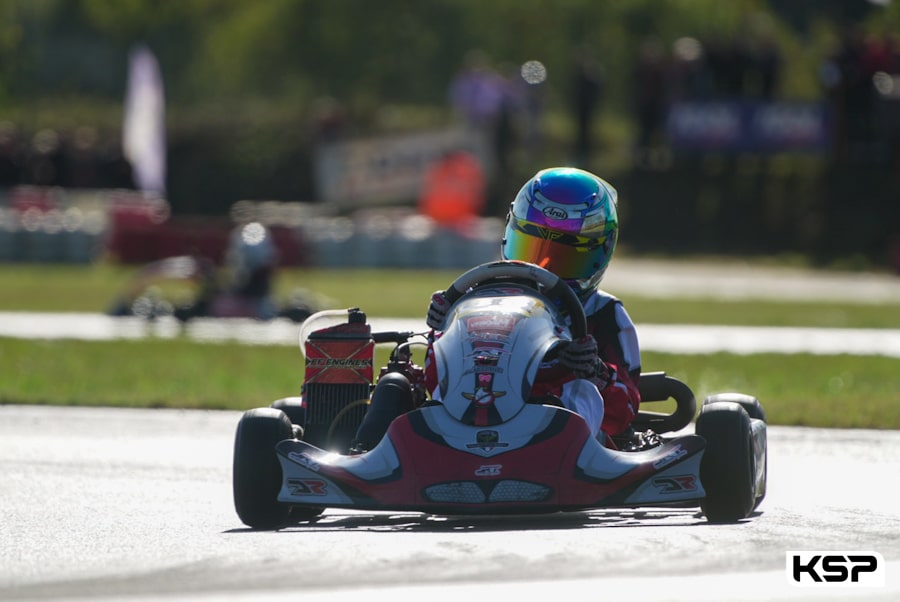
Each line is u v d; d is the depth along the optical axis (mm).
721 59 137125
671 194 145125
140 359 59438
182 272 82125
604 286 112000
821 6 199875
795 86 184375
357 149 153125
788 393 48719
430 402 23984
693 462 23031
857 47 135375
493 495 22125
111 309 81938
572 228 26719
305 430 26172
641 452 23375
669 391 28422
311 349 26312
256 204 169375
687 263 135125
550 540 21828
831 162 142250
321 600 17922
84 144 162375
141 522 25438
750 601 17891
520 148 155875
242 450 24391
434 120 180250
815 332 75062
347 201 153375
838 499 28125
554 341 24344
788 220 140375
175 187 171375
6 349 62688
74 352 61906
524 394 23391
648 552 20766
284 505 24500
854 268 132250
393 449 22969
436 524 24719
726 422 24219
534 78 158000
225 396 47219
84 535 23875
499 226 136250
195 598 18203
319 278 117375
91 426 41438
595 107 149625
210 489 30000
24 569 20719
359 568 19766
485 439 22719
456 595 18062
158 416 43781
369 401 25953
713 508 24281
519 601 17766
